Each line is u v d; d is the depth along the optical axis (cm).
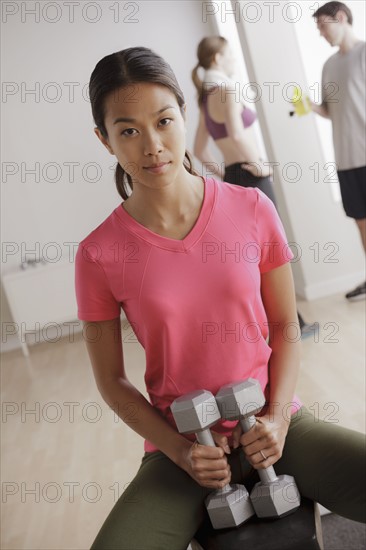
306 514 118
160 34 573
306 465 124
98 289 132
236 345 129
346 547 175
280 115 463
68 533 232
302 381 320
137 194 128
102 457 296
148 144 117
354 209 422
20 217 591
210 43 372
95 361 138
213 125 380
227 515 117
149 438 130
